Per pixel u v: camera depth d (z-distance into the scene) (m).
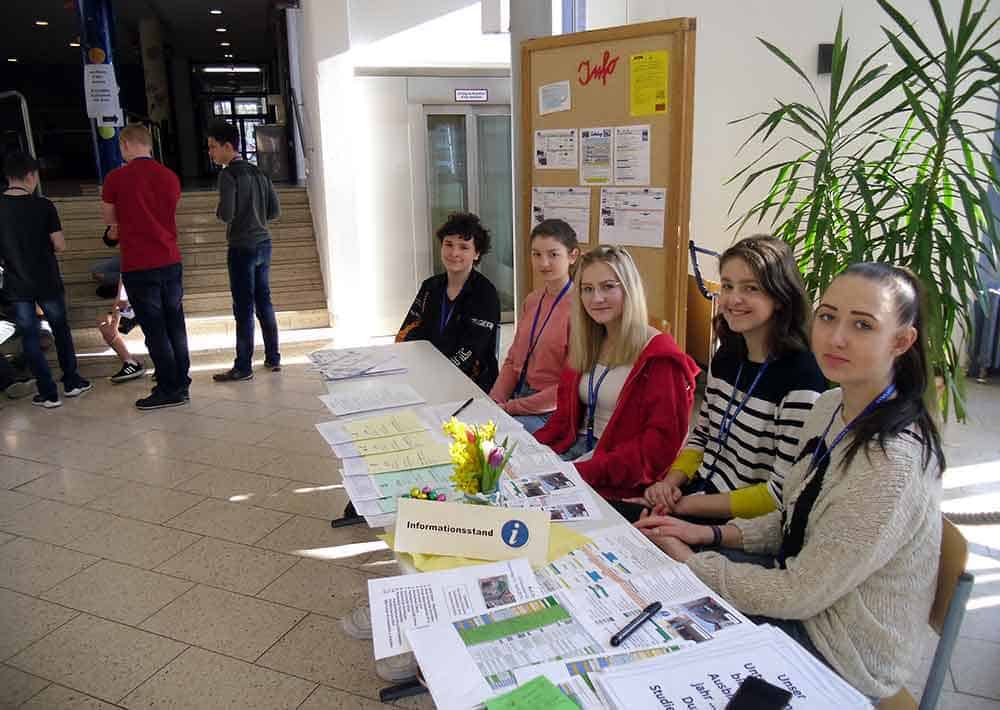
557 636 1.23
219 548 3.05
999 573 2.74
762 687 1.07
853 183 3.76
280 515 3.34
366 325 6.68
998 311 4.77
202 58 16.03
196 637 2.46
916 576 1.39
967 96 2.61
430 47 6.30
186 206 7.70
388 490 1.78
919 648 1.43
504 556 1.49
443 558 1.49
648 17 4.79
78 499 3.52
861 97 4.61
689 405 2.32
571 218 3.39
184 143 15.89
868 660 1.41
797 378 1.95
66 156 16.95
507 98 6.55
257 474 3.79
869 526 1.34
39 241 4.75
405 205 6.55
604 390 2.44
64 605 2.65
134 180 4.53
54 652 2.39
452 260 3.20
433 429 2.20
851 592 1.41
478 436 1.61
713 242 5.04
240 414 4.73
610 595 1.35
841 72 2.88
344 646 2.41
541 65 3.34
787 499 1.71
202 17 11.74
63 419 4.68
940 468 1.39
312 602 2.66
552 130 3.37
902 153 2.97
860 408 1.49
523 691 1.08
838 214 2.88
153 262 4.66
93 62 6.87
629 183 3.15
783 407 1.95
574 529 1.61
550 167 3.42
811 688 1.10
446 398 2.54
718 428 2.16
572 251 2.97
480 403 2.47
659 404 2.27
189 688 2.21
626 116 3.09
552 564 1.46
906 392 1.42
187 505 3.45
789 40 4.66
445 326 3.30
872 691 1.42
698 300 4.31
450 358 3.24
